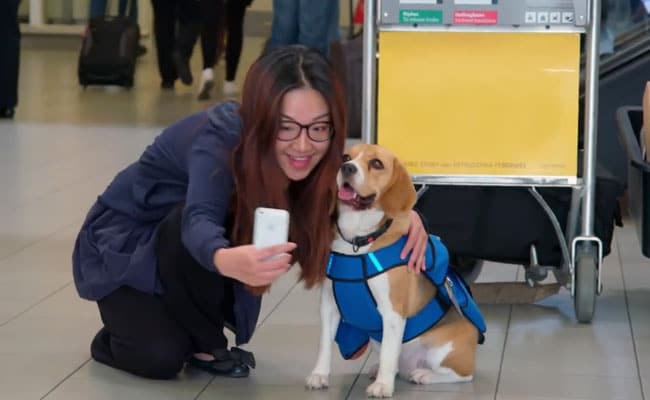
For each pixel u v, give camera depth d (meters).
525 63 3.69
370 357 3.36
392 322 2.93
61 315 3.73
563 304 3.98
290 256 2.62
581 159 3.82
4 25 8.03
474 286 3.91
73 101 9.24
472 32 3.69
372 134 3.76
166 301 3.07
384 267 2.88
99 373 3.18
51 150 7.01
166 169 3.07
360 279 2.88
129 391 3.04
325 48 8.00
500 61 3.69
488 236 3.85
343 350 3.13
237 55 9.48
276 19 8.10
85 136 7.55
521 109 3.70
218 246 2.62
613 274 4.37
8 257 4.51
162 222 3.07
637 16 5.71
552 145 3.70
